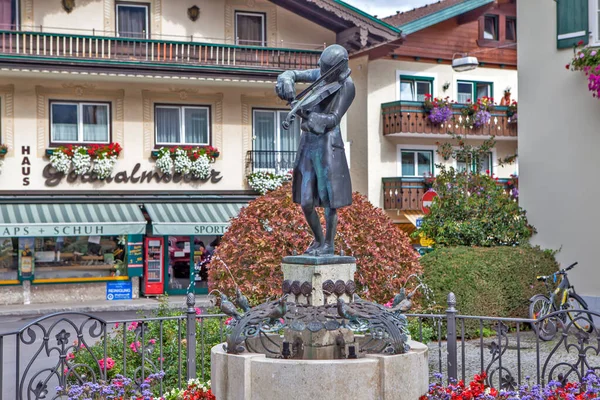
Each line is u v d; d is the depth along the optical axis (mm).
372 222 10789
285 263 7379
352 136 30938
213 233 24250
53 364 13258
